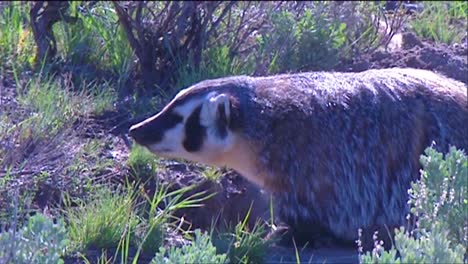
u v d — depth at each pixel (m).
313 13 15.23
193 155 11.20
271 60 14.55
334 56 14.84
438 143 10.88
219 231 11.57
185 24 14.48
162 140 11.17
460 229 8.34
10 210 10.13
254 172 11.11
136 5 14.33
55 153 11.49
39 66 14.18
